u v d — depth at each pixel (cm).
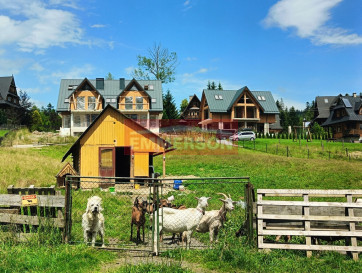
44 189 1091
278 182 2267
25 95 7881
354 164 3225
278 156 3847
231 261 833
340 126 7331
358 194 966
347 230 962
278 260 866
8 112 6644
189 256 882
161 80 6656
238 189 2019
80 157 2520
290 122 10362
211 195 1827
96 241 1039
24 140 4659
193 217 966
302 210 980
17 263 789
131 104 5962
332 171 2705
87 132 2536
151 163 2884
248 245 958
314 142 5359
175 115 7031
